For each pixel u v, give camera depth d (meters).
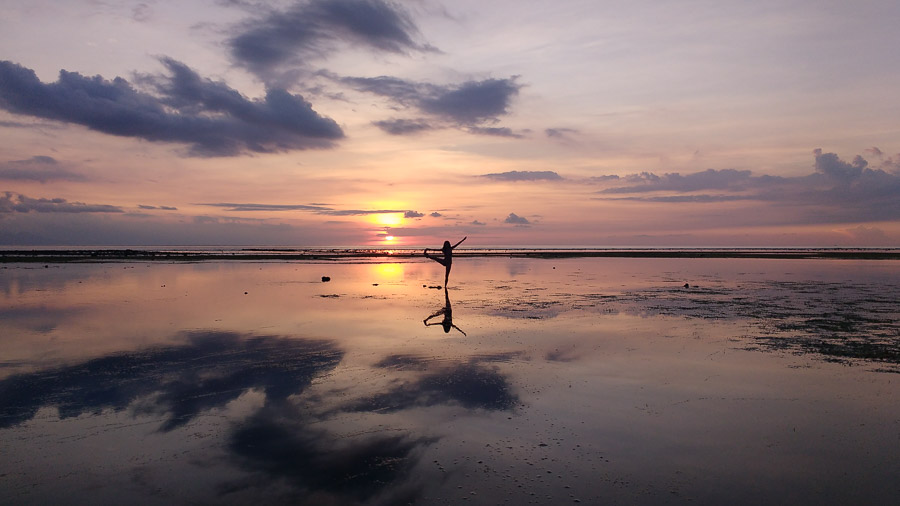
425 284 26.25
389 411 7.29
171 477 5.40
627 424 6.81
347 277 31.19
